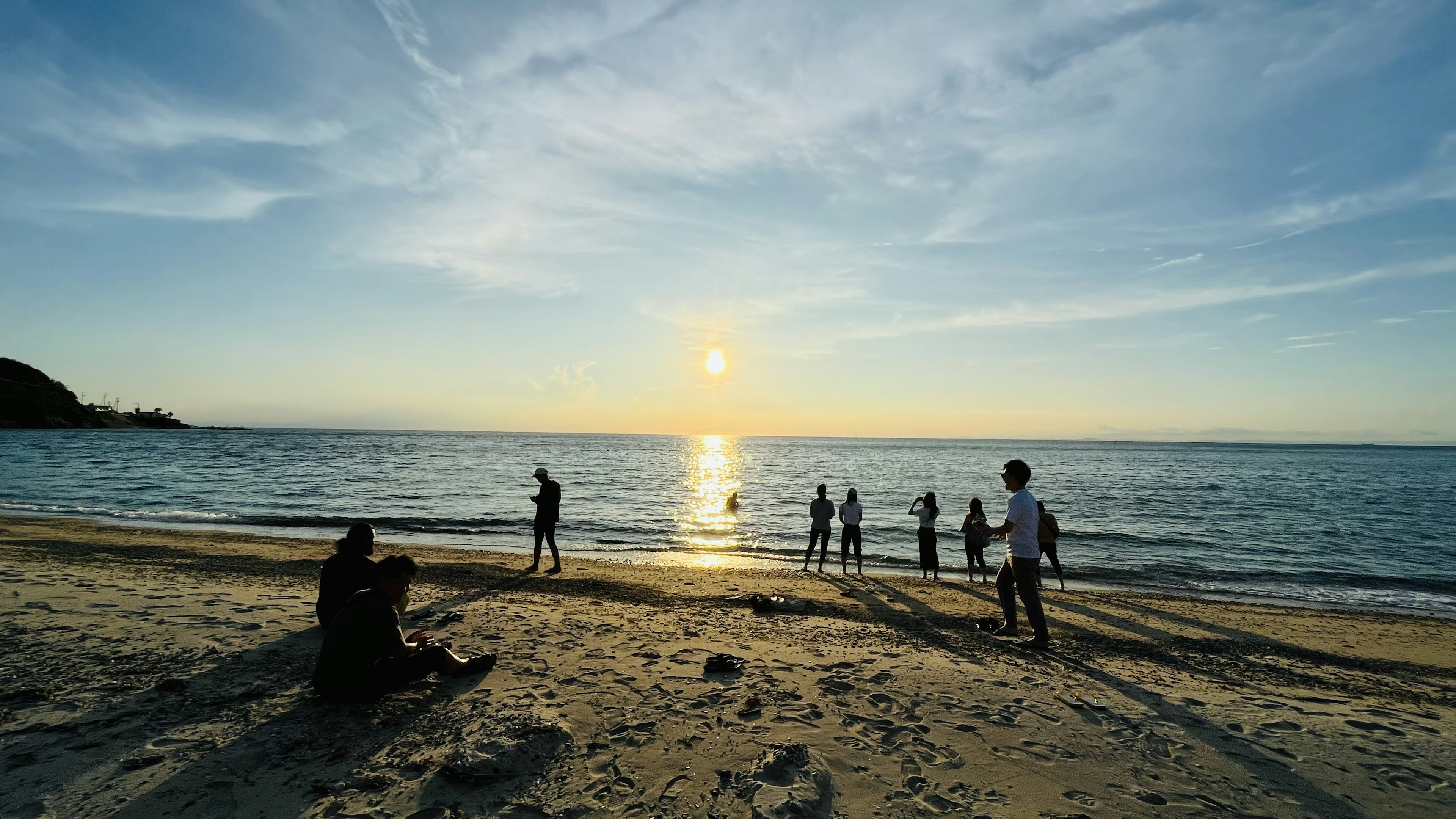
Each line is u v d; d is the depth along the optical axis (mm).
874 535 21672
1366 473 70812
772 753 4137
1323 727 5281
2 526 17359
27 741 4172
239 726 4492
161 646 6141
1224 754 4664
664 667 6082
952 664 6508
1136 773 4293
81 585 8617
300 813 3445
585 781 3881
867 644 7371
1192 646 8672
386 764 3984
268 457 58719
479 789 3734
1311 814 3879
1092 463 85250
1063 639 8539
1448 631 10570
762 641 7309
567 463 62844
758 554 17578
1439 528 25516
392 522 21156
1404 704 6504
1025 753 4512
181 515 21375
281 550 14492
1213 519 27562
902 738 4664
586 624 7680
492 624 7445
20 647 5980
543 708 4922
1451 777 4426
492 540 18859
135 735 4301
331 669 4805
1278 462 106000
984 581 13211
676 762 4156
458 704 4980
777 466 68500
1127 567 16656
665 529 22250
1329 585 15328
